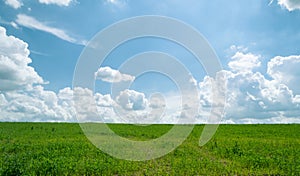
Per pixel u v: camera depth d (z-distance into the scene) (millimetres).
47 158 17500
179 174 15078
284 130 38656
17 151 20922
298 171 15516
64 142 24359
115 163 16703
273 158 18516
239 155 20188
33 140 26219
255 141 26859
